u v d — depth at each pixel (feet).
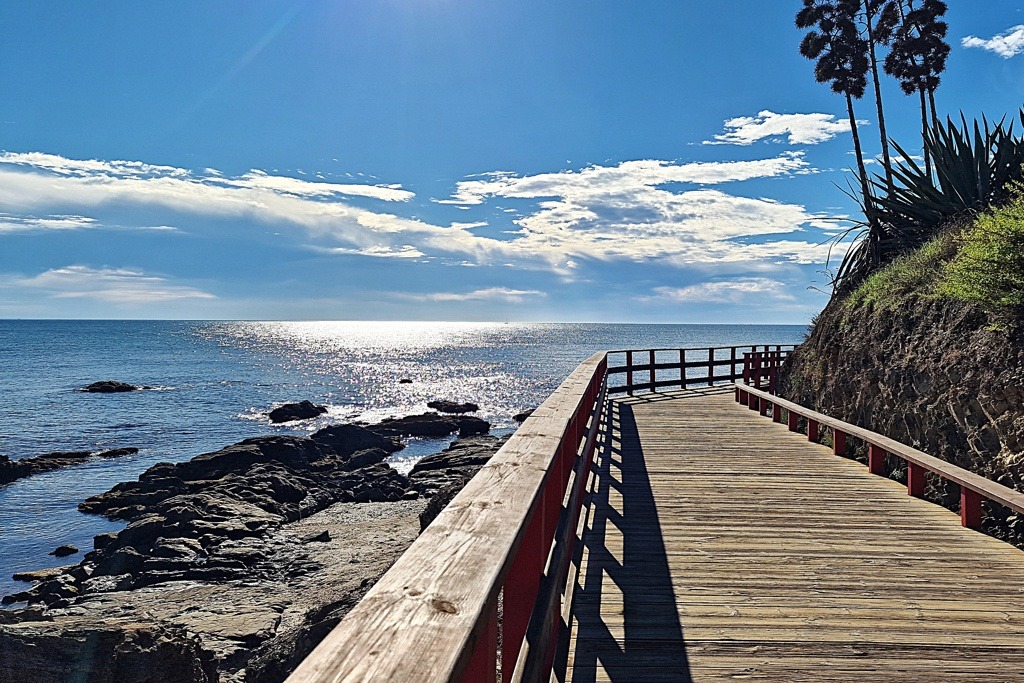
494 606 4.87
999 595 14.07
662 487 23.70
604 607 13.48
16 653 21.44
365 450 81.51
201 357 338.13
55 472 79.71
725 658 11.37
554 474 11.15
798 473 25.96
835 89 54.54
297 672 3.28
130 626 23.18
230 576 40.24
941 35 53.72
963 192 40.34
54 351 377.50
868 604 13.60
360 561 42.32
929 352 27.63
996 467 21.49
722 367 197.77
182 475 68.03
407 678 3.26
